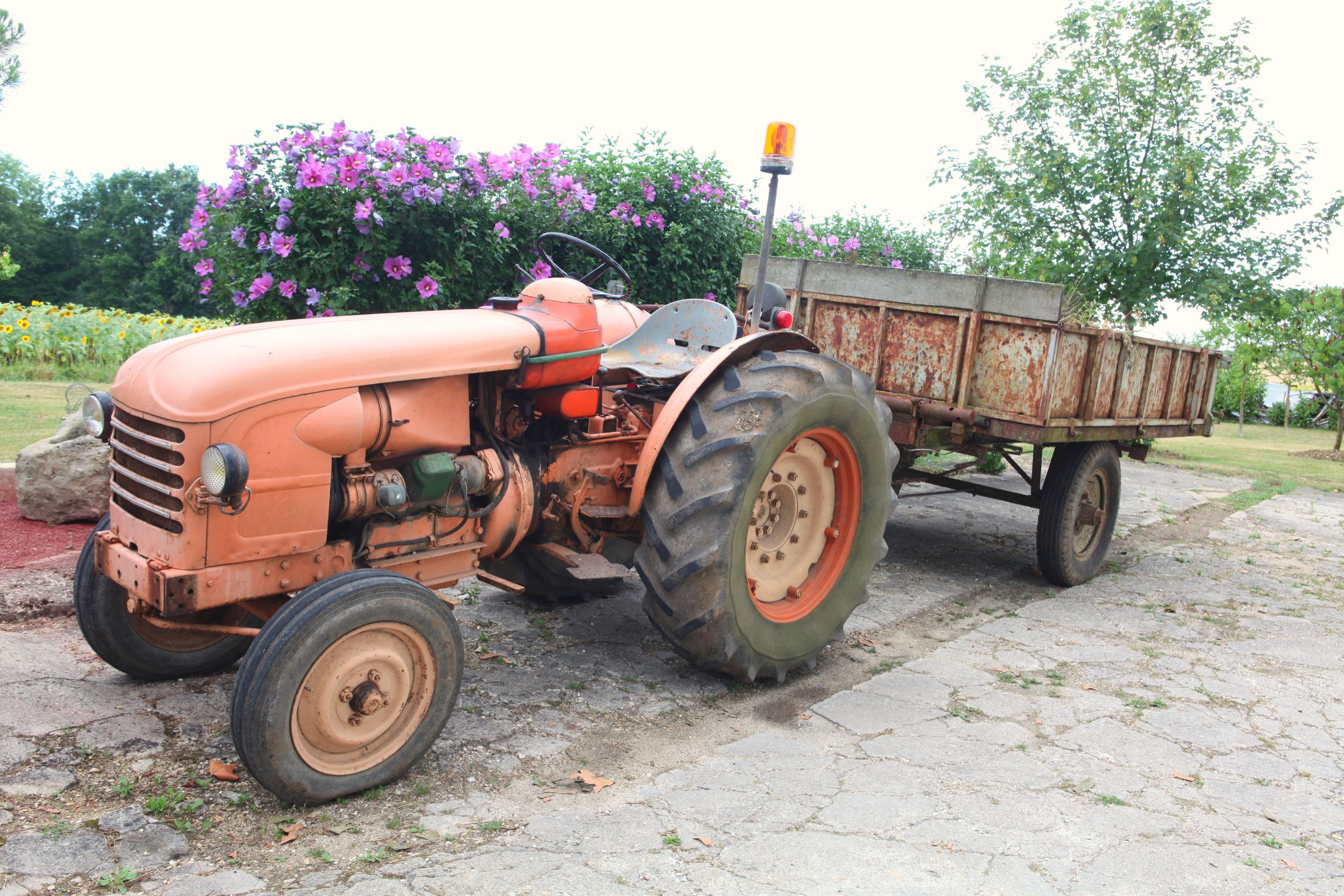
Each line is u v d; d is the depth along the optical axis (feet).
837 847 8.16
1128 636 15.29
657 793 9.07
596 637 13.53
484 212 19.76
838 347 18.54
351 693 8.39
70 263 178.60
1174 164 32.86
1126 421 18.38
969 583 18.25
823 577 12.89
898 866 7.91
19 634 11.77
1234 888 7.94
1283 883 8.06
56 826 7.70
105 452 15.98
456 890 7.16
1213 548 23.18
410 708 9.03
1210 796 9.73
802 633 12.27
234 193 17.72
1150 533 24.58
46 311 46.85
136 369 8.70
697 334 13.70
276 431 8.40
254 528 8.42
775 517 12.43
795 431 11.48
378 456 9.53
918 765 10.03
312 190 17.60
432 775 9.21
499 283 21.02
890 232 38.40
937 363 17.01
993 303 16.28
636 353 13.44
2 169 179.11
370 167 17.80
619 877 7.48
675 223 24.86
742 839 8.22
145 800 8.25
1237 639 15.42
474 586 15.49
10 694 9.98
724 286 27.17
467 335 10.00
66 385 35.32
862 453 12.71
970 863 8.04
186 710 10.18
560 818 8.45
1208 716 11.98
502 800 8.80
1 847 7.34
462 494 10.07
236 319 18.98
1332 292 50.72
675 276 24.64
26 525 15.74
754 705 11.61
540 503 11.51
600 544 12.29
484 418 10.67
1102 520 18.99
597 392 11.37
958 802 9.21
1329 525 27.12
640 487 11.27
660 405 12.30
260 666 7.82
